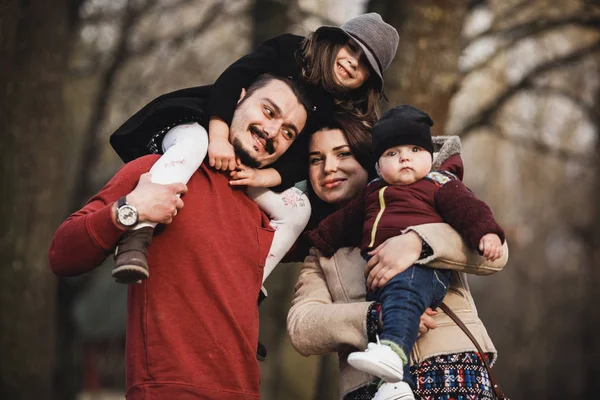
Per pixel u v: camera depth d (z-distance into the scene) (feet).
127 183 12.29
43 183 31.30
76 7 43.37
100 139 52.42
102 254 11.62
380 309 12.08
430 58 26.40
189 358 11.84
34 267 30.99
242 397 12.07
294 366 35.14
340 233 13.39
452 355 12.23
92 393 83.87
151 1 48.60
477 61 39.24
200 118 12.98
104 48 50.65
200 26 48.88
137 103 53.01
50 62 31.55
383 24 14.32
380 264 12.15
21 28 31.19
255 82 13.26
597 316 78.43
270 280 35.37
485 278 105.40
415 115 12.79
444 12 26.53
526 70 41.57
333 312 12.54
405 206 12.49
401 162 12.60
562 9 38.37
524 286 92.63
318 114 13.79
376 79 14.12
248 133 12.84
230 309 12.16
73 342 46.32
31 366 30.83
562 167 76.69
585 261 83.92
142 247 11.48
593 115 41.86
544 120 47.91
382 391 11.76
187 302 12.00
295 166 13.69
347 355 13.00
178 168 12.21
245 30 49.42
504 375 92.79
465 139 40.52
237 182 12.88
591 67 46.52
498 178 67.36
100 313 78.74
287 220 13.53
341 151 13.79
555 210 82.64
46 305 31.37
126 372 12.13
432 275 12.16
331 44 13.83
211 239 12.31
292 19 37.58
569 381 86.79
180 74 51.93
